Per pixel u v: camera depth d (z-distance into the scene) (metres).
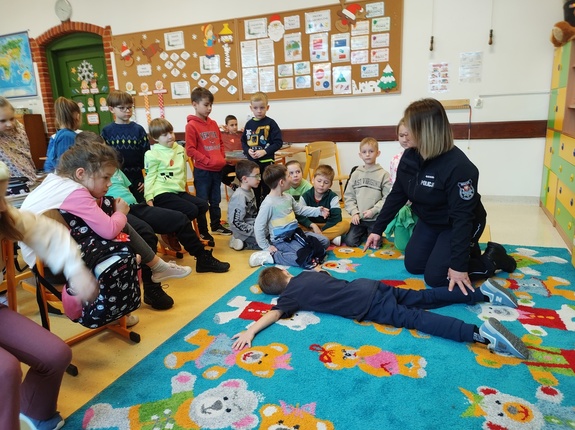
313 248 2.66
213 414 1.36
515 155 3.90
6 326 1.22
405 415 1.31
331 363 1.60
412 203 2.29
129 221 2.28
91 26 5.27
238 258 2.91
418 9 3.89
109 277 1.53
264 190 3.70
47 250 1.07
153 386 1.51
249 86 4.70
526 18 3.61
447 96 3.98
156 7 4.89
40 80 5.72
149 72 5.13
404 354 1.63
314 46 4.33
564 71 3.16
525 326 1.80
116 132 3.02
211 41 4.73
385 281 2.34
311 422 1.30
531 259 2.54
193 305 2.21
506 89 3.79
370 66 4.17
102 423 1.35
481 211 2.11
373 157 3.03
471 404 1.34
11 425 1.02
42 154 5.83
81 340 1.88
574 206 2.65
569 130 2.99
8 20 5.67
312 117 4.54
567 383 1.43
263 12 4.44
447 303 2.01
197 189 3.49
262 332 1.84
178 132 5.17
